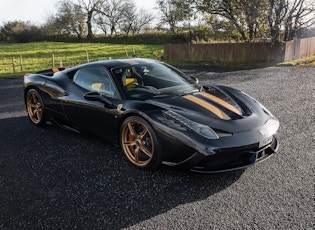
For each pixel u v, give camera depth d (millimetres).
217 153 2977
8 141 4684
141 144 3508
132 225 2547
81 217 2686
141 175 3412
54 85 4742
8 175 3553
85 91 4301
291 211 2617
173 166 3277
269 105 6293
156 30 44125
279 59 15625
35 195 3082
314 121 5035
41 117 5137
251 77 10586
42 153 4148
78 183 3289
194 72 13086
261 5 16812
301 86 8258
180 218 2607
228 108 3533
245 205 2742
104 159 3869
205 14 18969
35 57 27547
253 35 18188
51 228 2555
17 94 8898
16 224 2625
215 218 2578
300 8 17031
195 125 3139
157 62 4629
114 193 3059
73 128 4672
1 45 45969
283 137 4359
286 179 3160
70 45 40875
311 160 3570
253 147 3119
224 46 17406
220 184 3135
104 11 50562
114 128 3812
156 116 3285
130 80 3986
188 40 35938
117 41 45094
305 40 17906
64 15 51594
